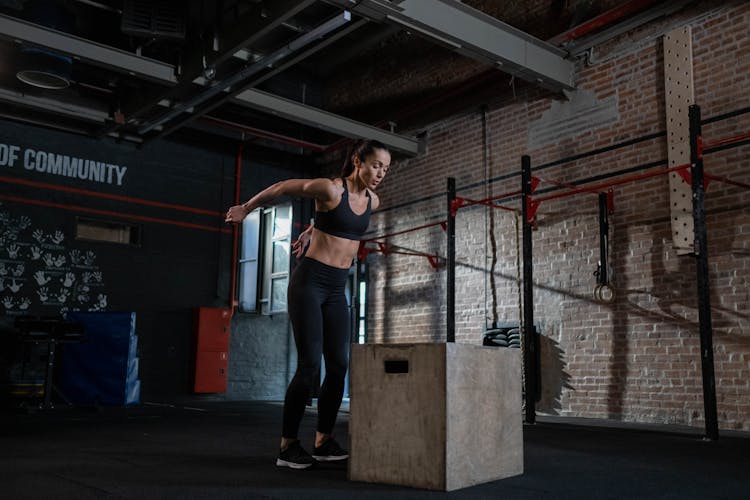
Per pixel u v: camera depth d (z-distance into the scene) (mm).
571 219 6977
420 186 8891
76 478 2641
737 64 5801
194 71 6945
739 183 5406
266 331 10234
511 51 6641
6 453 3484
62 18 6723
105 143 9172
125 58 6824
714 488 2578
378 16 5965
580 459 3459
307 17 6410
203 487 2434
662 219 6188
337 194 2912
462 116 8422
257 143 10500
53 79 6781
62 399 8125
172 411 7156
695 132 4852
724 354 5621
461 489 2453
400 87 9445
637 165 6449
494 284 7711
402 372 2666
